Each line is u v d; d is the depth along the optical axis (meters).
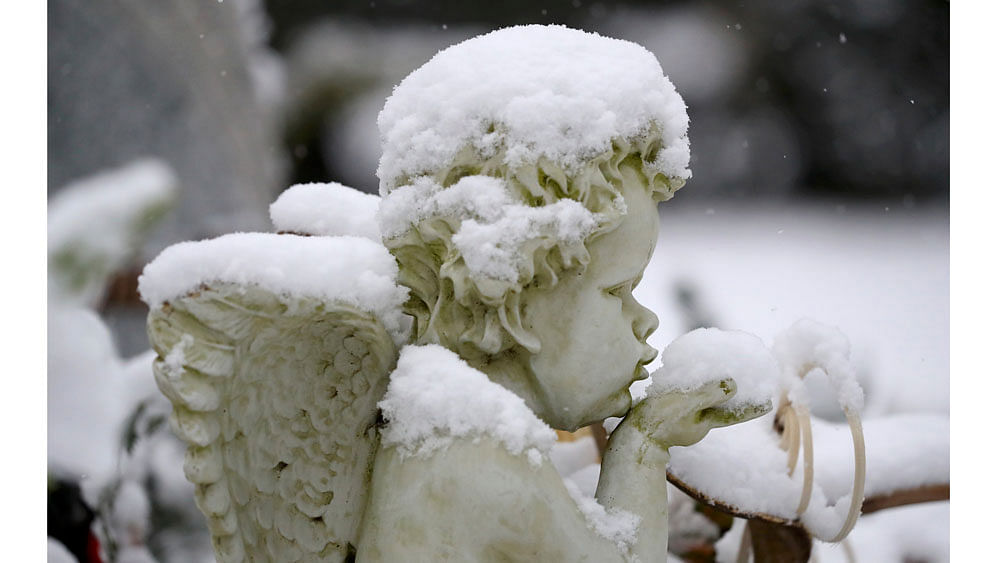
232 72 2.10
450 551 1.08
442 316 1.11
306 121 4.50
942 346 2.61
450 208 1.09
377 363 1.11
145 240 1.41
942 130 4.46
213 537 1.09
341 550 1.12
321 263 1.08
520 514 1.08
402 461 1.09
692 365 1.12
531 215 1.08
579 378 1.11
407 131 1.10
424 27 4.69
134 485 1.33
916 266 3.73
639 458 1.11
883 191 4.61
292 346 1.10
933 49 4.44
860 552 1.39
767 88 4.68
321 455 1.12
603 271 1.11
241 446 1.10
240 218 2.12
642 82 1.10
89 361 1.32
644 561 1.10
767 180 4.70
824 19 4.55
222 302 1.06
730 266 3.78
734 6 4.66
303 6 4.61
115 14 1.69
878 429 1.30
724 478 1.19
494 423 1.08
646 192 1.11
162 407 1.34
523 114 1.08
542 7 4.70
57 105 1.63
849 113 4.60
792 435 1.21
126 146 1.77
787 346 1.21
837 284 3.48
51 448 1.31
